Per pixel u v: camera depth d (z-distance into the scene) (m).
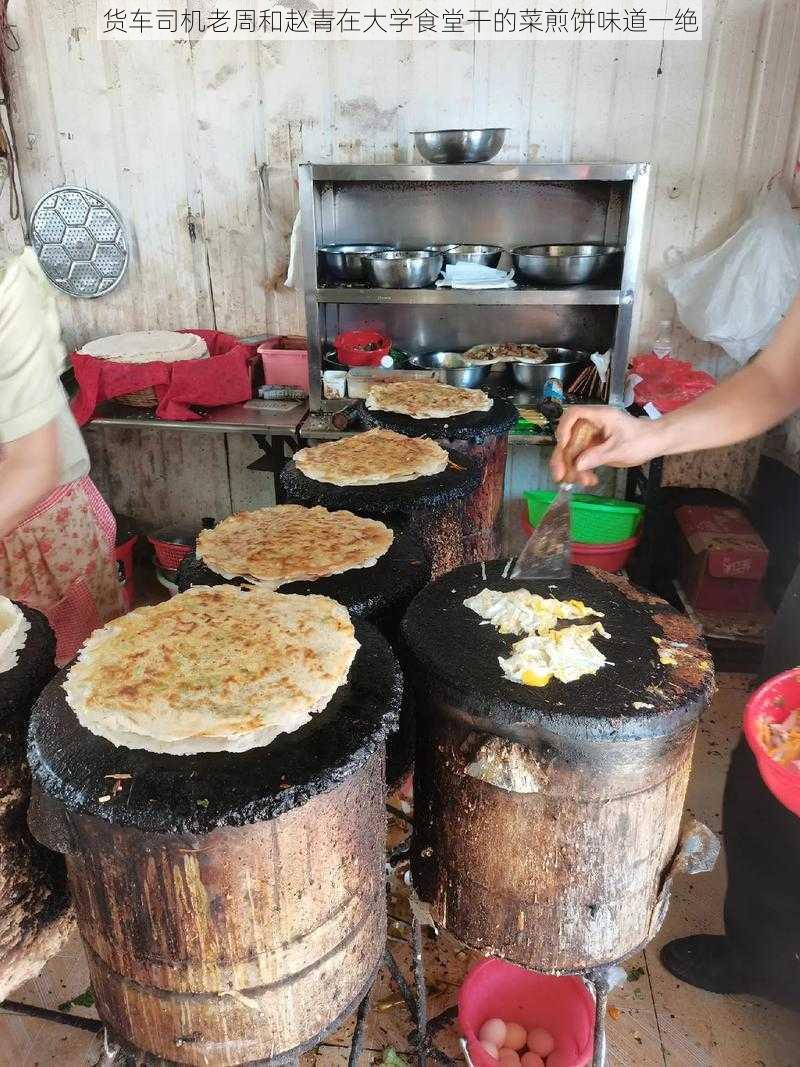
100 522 2.29
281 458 3.64
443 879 1.46
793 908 1.75
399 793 2.33
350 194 3.70
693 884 2.33
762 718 1.29
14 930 1.32
